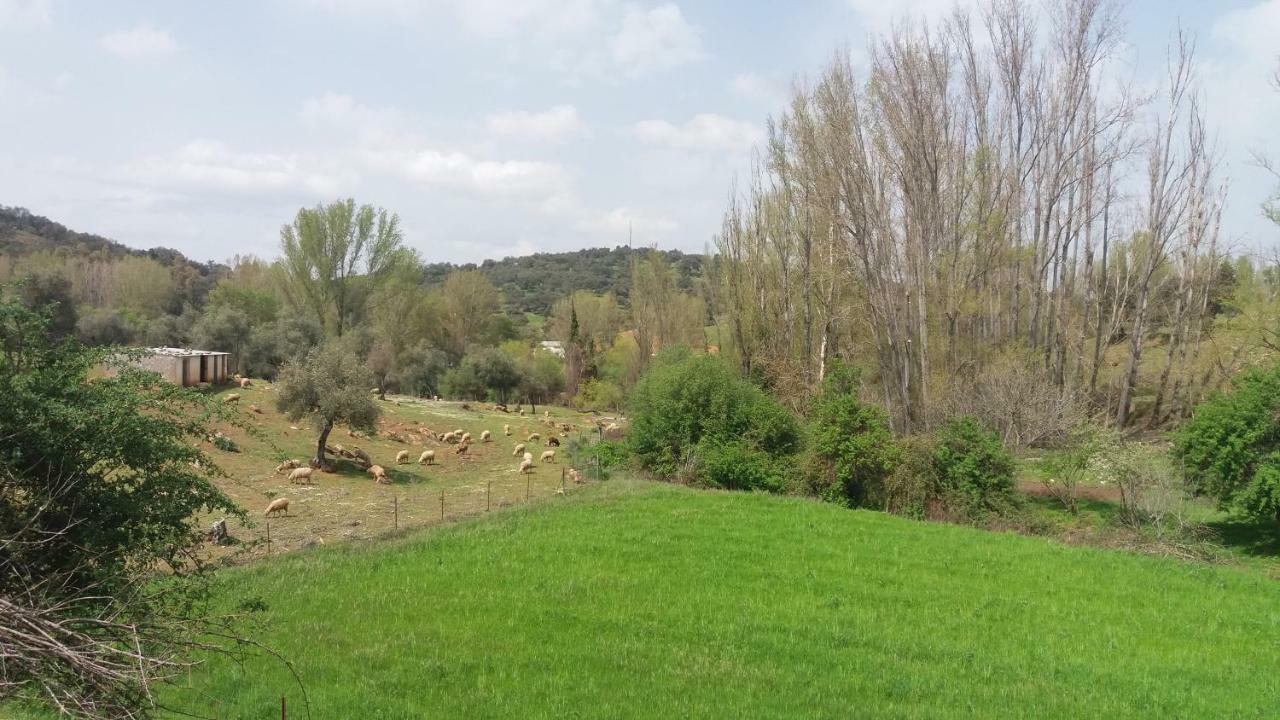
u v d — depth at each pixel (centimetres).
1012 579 1786
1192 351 4672
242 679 1031
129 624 635
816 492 2947
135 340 5506
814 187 4125
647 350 6906
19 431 777
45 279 5031
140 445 859
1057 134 4394
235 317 6166
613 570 1692
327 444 3988
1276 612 1612
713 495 2627
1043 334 4769
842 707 1048
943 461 2803
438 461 4238
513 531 2042
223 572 1562
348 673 1082
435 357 7994
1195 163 4675
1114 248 4944
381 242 7319
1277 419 2347
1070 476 2834
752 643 1295
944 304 3766
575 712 984
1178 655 1344
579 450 4375
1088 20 4291
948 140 3894
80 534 800
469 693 1035
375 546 1877
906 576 1770
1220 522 2670
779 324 4675
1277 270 4116
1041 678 1207
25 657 518
